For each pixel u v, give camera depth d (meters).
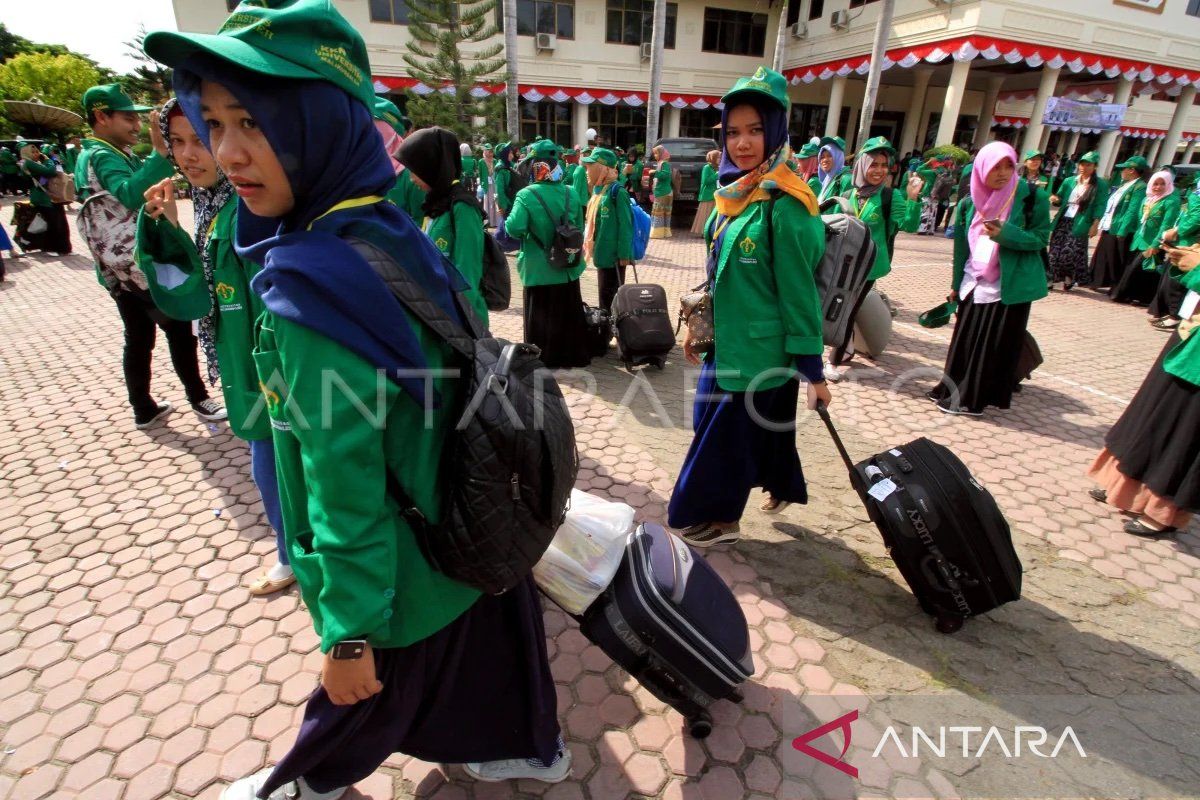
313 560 1.21
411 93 19.00
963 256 4.39
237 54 0.93
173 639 2.39
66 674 2.23
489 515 1.18
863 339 5.25
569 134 22.80
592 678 2.22
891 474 2.36
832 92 20.08
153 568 2.79
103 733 2.01
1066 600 2.64
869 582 2.72
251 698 2.14
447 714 1.54
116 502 3.30
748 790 1.85
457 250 3.16
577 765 1.91
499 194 9.64
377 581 1.12
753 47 22.89
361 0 18.72
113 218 3.53
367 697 1.22
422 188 3.23
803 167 7.02
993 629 2.48
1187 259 2.85
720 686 1.84
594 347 5.43
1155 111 25.34
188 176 2.24
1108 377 5.39
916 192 5.93
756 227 2.32
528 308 5.13
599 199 5.76
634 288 5.17
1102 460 3.37
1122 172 8.38
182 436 4.03
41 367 5.27
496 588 1.29
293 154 1.05
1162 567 2.86
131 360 3.96
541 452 1.20
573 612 1.79
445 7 16.67
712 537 2.90
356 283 1.03
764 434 2.69
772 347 2.45
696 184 14.07
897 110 24.17
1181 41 17.06
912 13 16.25
